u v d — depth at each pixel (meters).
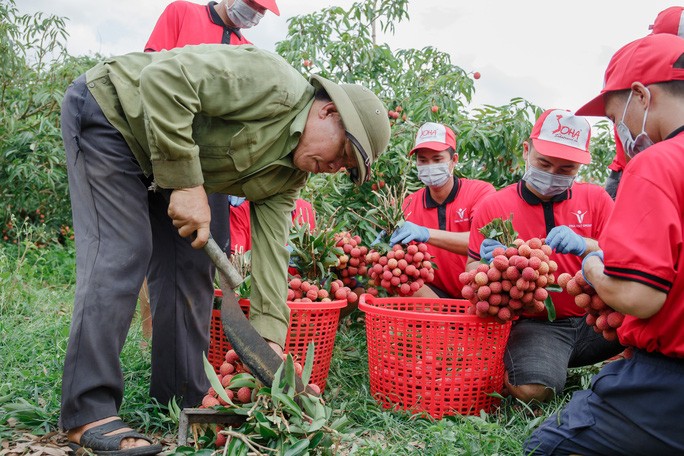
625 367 1.84
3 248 5.93
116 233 2.04
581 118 2.97
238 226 3.80
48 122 5.95
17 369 2.75
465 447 2.22
